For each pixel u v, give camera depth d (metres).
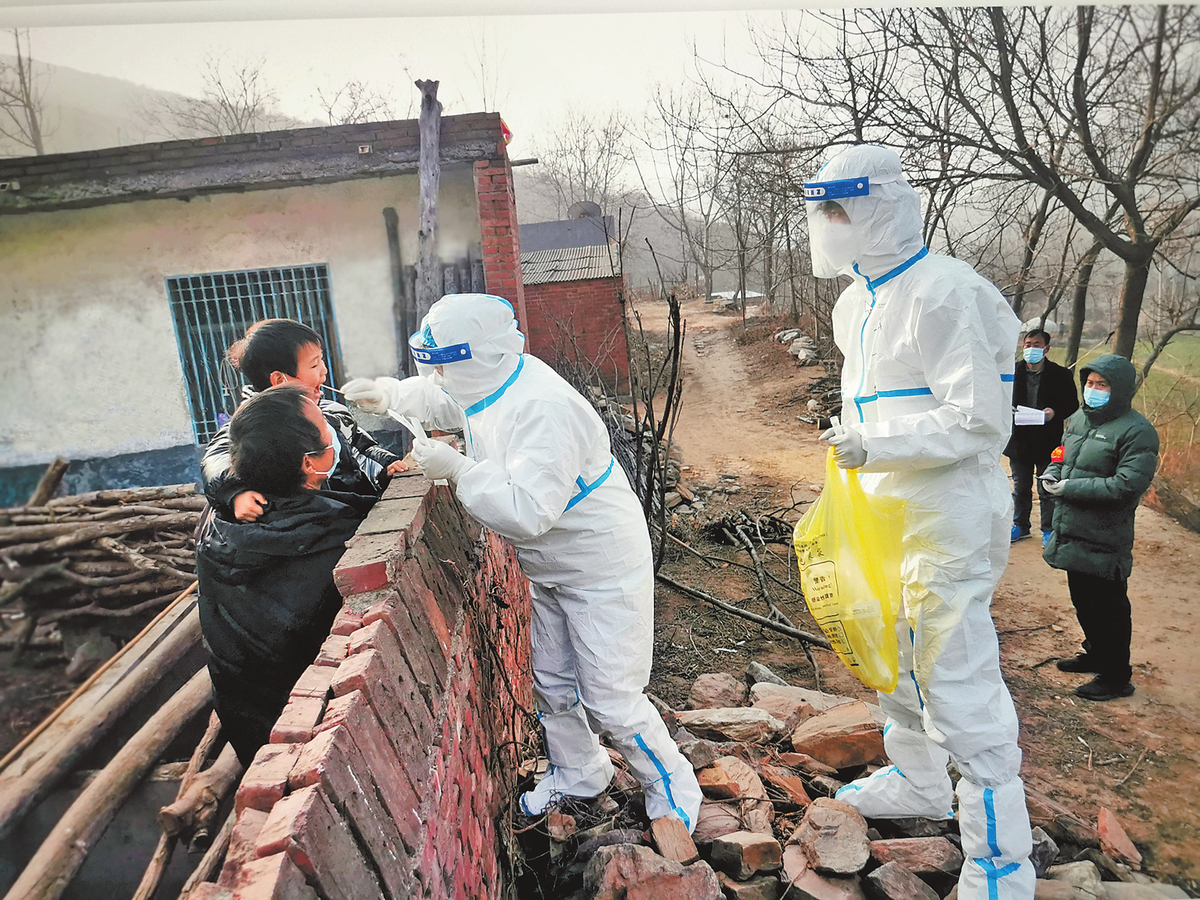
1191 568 4.84
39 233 4.80
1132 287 5.92
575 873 2.19
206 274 5.05
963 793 2.23
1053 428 5.09
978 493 2.20
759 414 9.20
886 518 2.26
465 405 2.10
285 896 0.87
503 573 3.06
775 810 2.53
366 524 1.83
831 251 2.25
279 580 1.85
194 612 3.03
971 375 2.05
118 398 4.98
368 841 1.10
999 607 4.65
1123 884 2.45
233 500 1.84
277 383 2.12
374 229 5.20
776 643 4.39
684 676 4.05
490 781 2.10
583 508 2.11
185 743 2.40
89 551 3.56
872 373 2.33
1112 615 3.54
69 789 2.21
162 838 1.99
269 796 1.03
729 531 5.85
